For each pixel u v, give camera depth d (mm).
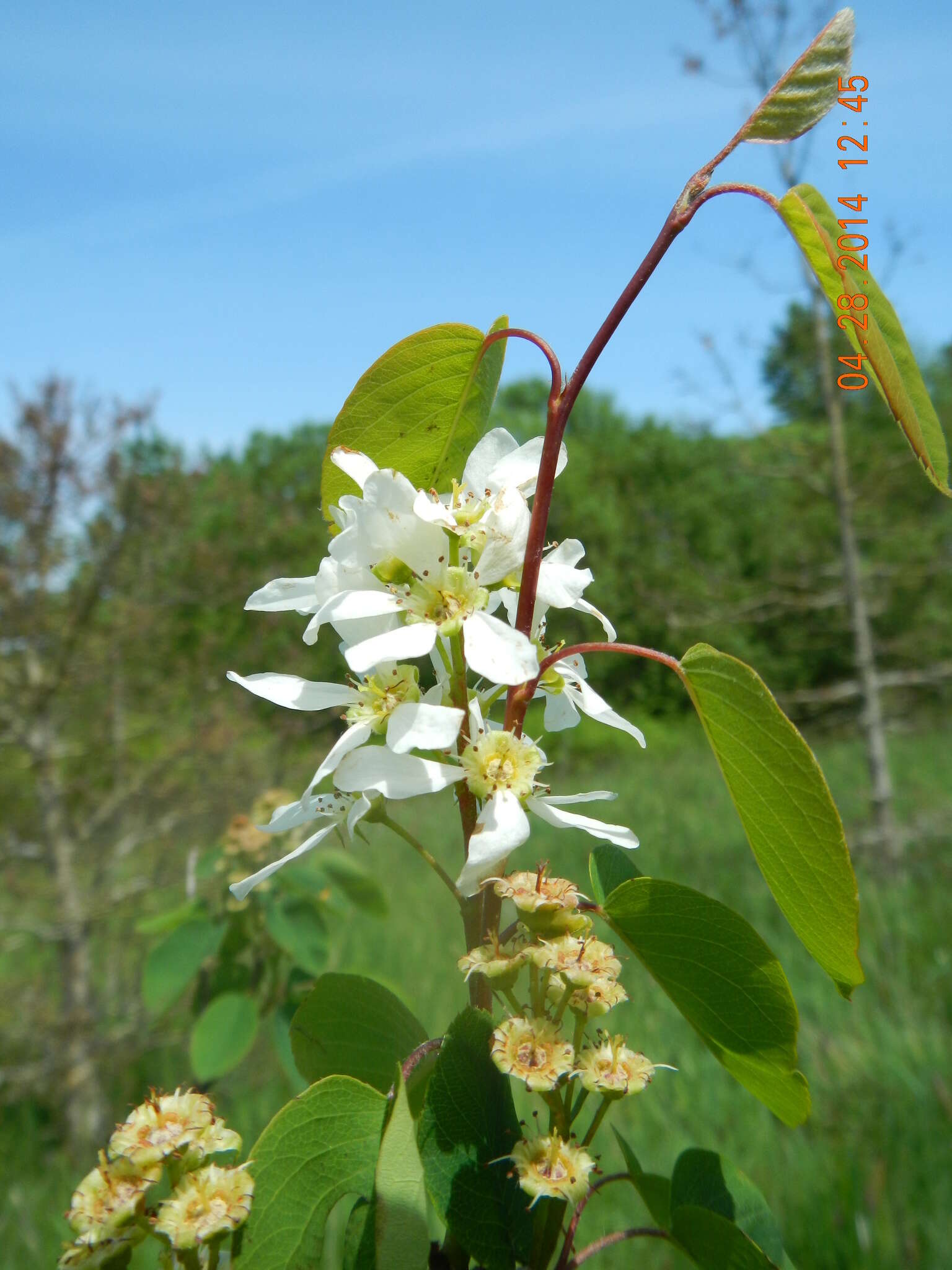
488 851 97
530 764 103
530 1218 101
